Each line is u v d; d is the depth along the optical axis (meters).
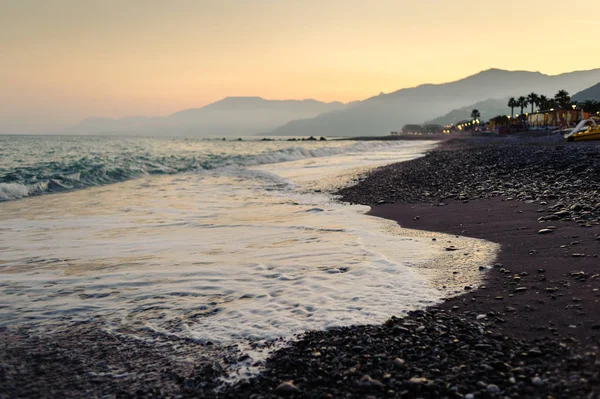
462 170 23.22
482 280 6.95
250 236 11.33
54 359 5.02
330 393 4.11
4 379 4.57
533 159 23.31
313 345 5.07
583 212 10.43
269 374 4.52
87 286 7.58
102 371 4.74
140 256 9.48
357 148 70.38
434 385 4.07
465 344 4.84
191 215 14.67
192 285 7.53
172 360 4.94
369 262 8.43
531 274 6.92
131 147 75.94
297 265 8.52
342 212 14.73
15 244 10.61
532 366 4.25
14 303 6.80
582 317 5.16
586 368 4.08
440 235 10.52
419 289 6.76
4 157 42.75
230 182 25.55
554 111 104.19
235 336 5.47
